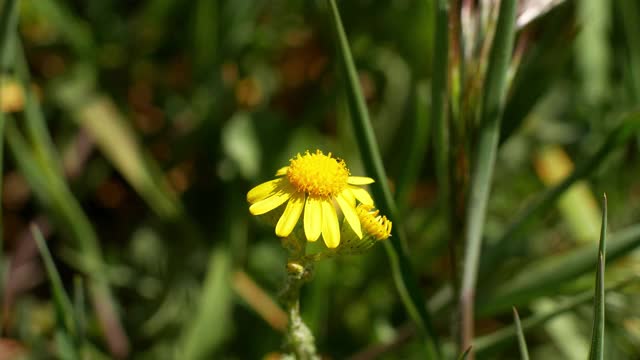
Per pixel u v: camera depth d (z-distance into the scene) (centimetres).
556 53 32
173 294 38
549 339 38
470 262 32
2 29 33
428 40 38
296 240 30
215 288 36
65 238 37
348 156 38
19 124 38
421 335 32
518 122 33
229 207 38
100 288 37
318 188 29
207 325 35
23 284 39
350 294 38
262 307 37
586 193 38
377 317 37
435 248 38
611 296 36
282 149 39
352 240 29
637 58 39
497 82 31
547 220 39
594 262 33
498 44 30
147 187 38
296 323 30
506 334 33
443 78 31
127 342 37
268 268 38
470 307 32
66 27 39
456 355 32
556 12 32
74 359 32
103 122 38
